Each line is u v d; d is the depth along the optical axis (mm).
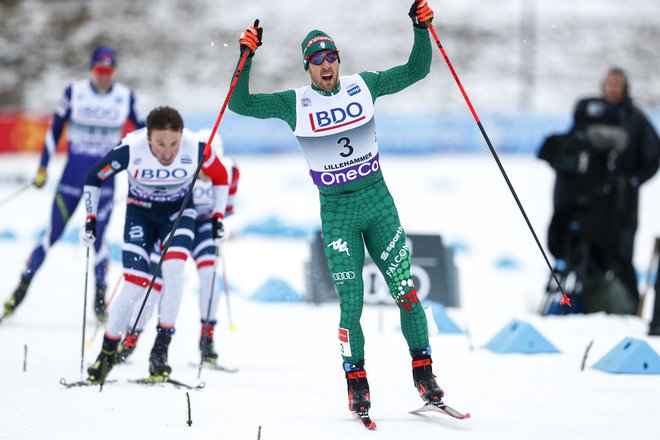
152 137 16891
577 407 15617
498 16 122062
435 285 29438
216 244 18875
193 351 21469
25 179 67188
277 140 80438
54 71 105750
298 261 39625
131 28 113438
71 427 13641
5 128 77000
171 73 105125
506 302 31984
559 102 103812
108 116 26125
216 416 14555
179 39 111562
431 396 14453
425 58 15383
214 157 18062
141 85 102938
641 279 37844
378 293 29172
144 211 18062
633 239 28625
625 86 28531
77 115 25828
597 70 112438
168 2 119188
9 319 24812
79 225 49375
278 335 23750
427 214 56688
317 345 22453
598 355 21203
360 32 115750
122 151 17469
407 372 18812
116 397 15734
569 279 29984
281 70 106375
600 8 126500
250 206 58375
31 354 20109
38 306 27234
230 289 32031
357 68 107625
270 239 47531
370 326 25203
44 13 115125
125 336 18688
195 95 100938
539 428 14055
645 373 18781
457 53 113188
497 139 80188
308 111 14930
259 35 14680
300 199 61250
